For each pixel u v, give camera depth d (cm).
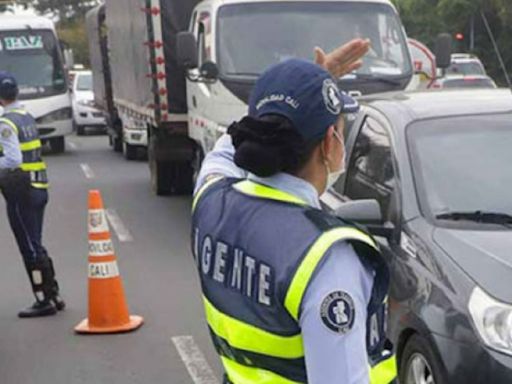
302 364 287
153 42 1775
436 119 768
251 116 304
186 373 901
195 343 989
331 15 1504
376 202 700
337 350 279
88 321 1045
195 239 331
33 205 1088
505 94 826
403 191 711
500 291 589
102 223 1031
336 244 282
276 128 298
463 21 2445
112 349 976
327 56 381
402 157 736
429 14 3117
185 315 1096
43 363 939
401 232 692
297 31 1487
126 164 2862
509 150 736
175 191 2108
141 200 2059
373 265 290
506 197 698
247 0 1505
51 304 1112
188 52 1512
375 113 817
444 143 743
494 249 629
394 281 673
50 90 3162
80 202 2070
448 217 683
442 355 600
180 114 1789
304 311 280
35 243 1100
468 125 759
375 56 1488
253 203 306
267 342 290
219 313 309
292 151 300
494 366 568
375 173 772
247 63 1469
